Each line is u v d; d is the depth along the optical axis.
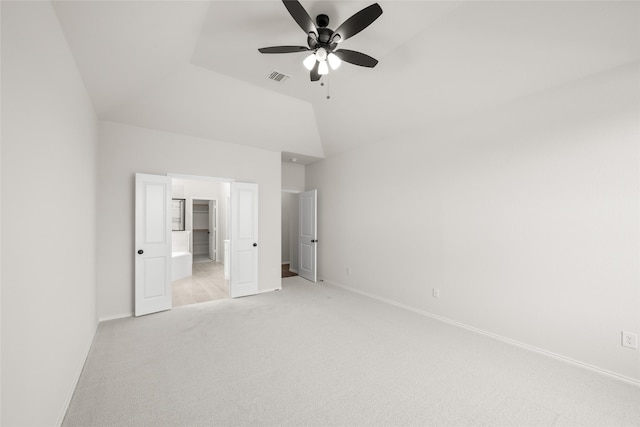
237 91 3.48
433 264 3.52
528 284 2.67
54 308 1.55
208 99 3.49
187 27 2.26
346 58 2.36
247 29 2.43
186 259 5.93
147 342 2.75
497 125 2.89
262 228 4.71
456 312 3.26
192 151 4.02
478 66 2.62
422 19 2.33
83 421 1.66
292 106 3.97
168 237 3.73
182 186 7.41
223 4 2.12
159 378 2.12
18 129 1.12
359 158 4.68
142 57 2.41
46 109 1.44
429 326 3.22
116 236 3.42
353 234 4.79
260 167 4.70
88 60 2.11
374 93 3.42
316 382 2.10
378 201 4.32
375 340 2.83
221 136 4.17
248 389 2.00
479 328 3.04
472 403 1.86
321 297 4.39
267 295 4.50
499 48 2.40
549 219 2.53
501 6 2.11
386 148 4.19
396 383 2.09
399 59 2.85
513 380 2.13
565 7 1.98
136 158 3.59
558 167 2.48
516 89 2.66
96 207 3.18
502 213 2.86
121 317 3.44
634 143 2.11
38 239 1.32
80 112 2.25
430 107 3.29
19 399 1.11
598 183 2.27
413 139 3.79
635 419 1.71
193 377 2.14
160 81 3.08
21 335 1.13
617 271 2.18
